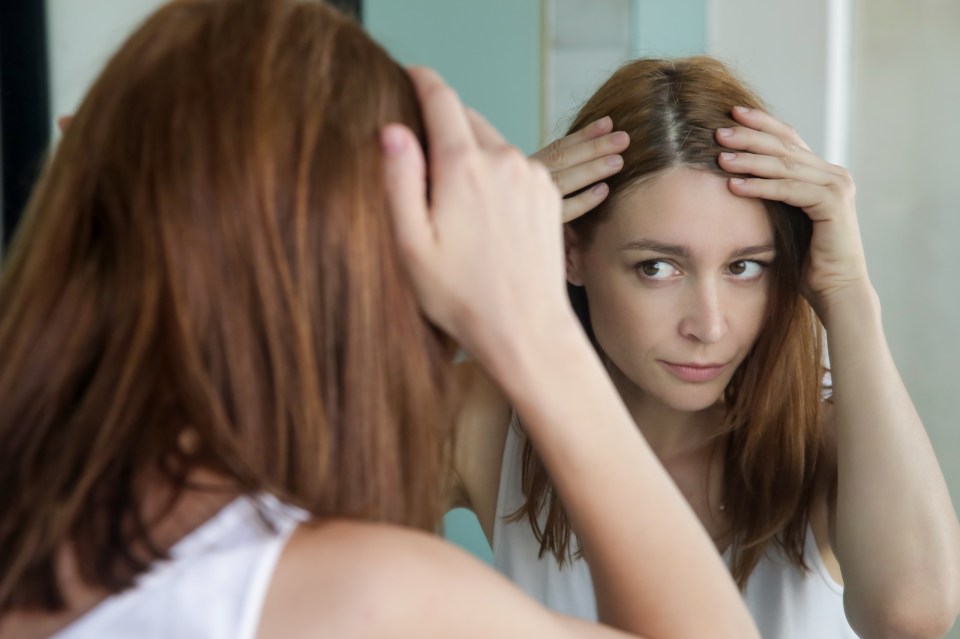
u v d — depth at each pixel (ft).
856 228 2.85
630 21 6.20
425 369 1.57
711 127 2.81
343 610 1.33
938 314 6.51
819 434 3.11
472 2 5.37
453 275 1.55
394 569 1.37
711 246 2.77
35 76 4.00
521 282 1.57
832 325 2.88
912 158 6.57
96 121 1.50
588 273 3.01
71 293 1.46
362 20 4.93
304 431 1.44
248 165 1.41
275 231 1.42
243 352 1.43
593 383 1.65
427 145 1.61
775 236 2.86
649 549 1.68
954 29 6.40
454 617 1.38
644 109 2.85
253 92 1.44
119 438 1.41
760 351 3.00
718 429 3.06
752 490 3.08
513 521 3.27
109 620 1.37
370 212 1.49
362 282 1.48
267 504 1.43
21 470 1.42
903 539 2.67
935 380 6.52
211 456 1.44
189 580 1.37
